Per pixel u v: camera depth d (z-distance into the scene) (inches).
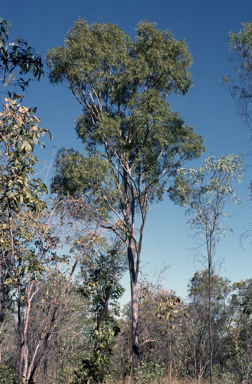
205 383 649.6
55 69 681.0
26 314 358.0
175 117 677.9
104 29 722.2
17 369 402.6
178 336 674.2
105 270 667.4
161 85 727.1
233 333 725.9
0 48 194.2
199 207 416.8
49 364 438.6
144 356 665.0
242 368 643.5
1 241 301.3
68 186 609.9
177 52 721.0
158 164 692.1
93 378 299.4
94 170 617.9
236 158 411.8
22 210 324.8
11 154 250.4
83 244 382.3
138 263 645.9
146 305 637.3
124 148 684.7
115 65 703.7
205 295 765.9
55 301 360.5
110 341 321.7
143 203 679.1
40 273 339.9
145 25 705.0
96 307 644.7
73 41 677.3
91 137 725.9
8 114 234.5
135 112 633.6
